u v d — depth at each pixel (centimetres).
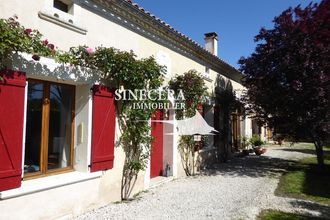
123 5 668
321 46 1003
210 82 1309
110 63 611
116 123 673
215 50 1556
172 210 621
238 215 594
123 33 711
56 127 566
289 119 1170
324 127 1065
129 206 641
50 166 553
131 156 718
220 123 1424
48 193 498
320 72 1037
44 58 488
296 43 1063
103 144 618
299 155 1697
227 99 1475
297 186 872
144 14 737
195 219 568
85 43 595
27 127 505
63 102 583
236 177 1014
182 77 954
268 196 755
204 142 1209
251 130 2086
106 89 629
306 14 1090
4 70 421
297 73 1091
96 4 620
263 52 1168
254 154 1742
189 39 977
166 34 877
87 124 591
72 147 602
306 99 1070
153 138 765
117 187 677
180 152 1003
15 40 416
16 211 445
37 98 527
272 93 1134
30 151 512
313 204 688
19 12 461
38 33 463
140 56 780
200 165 1155
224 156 1436
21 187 455
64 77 529
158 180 878
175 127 962
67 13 557
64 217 531
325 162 1405
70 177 548
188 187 841
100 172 616
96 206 612
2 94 420
